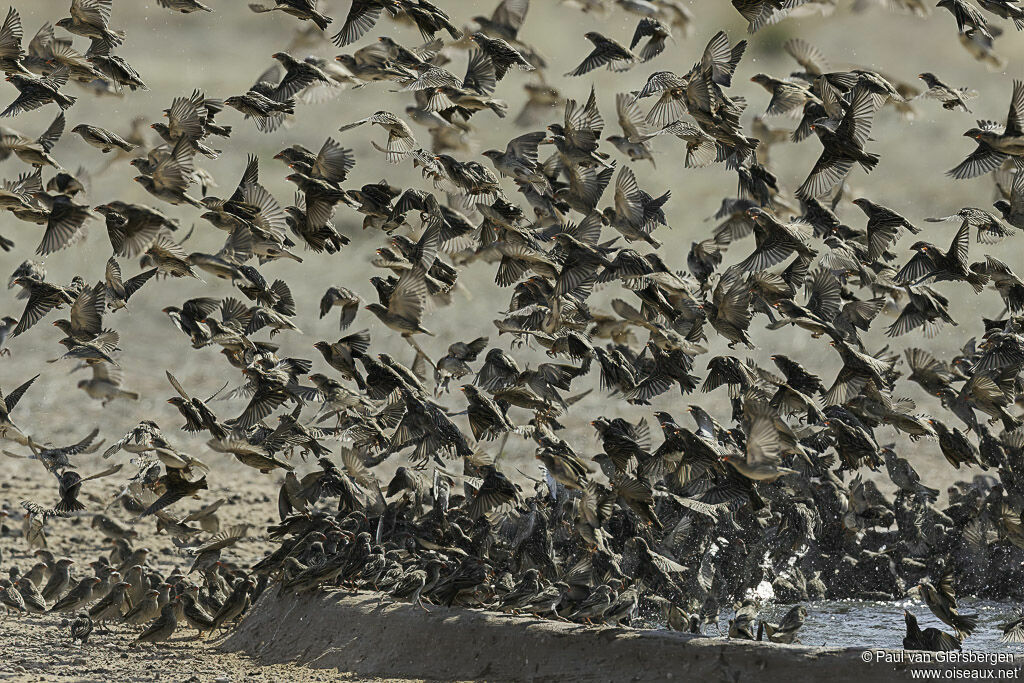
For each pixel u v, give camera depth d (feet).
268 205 52.65
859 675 40.04
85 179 55.72
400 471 54.29
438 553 51.47
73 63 55.21
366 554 51.11
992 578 59.47
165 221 49.32
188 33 243.81
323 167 54.24
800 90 53.26
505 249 51.85
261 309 52.19
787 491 55.77
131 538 67.05
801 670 40.63
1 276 149.79
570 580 46.91
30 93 54.29
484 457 50.37
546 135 52.13
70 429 98.48
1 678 47.93
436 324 130.52
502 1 62.08
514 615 46.62
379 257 54.34
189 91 214.28
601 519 46.93
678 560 53.83
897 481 56.65
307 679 46.57
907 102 53.62
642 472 47.78
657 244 50.26
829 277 51.67
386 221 54.80
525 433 49.47
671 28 59.82
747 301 47.88
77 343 51.01
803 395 47.16
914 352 51.37
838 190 57.88
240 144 193.06
